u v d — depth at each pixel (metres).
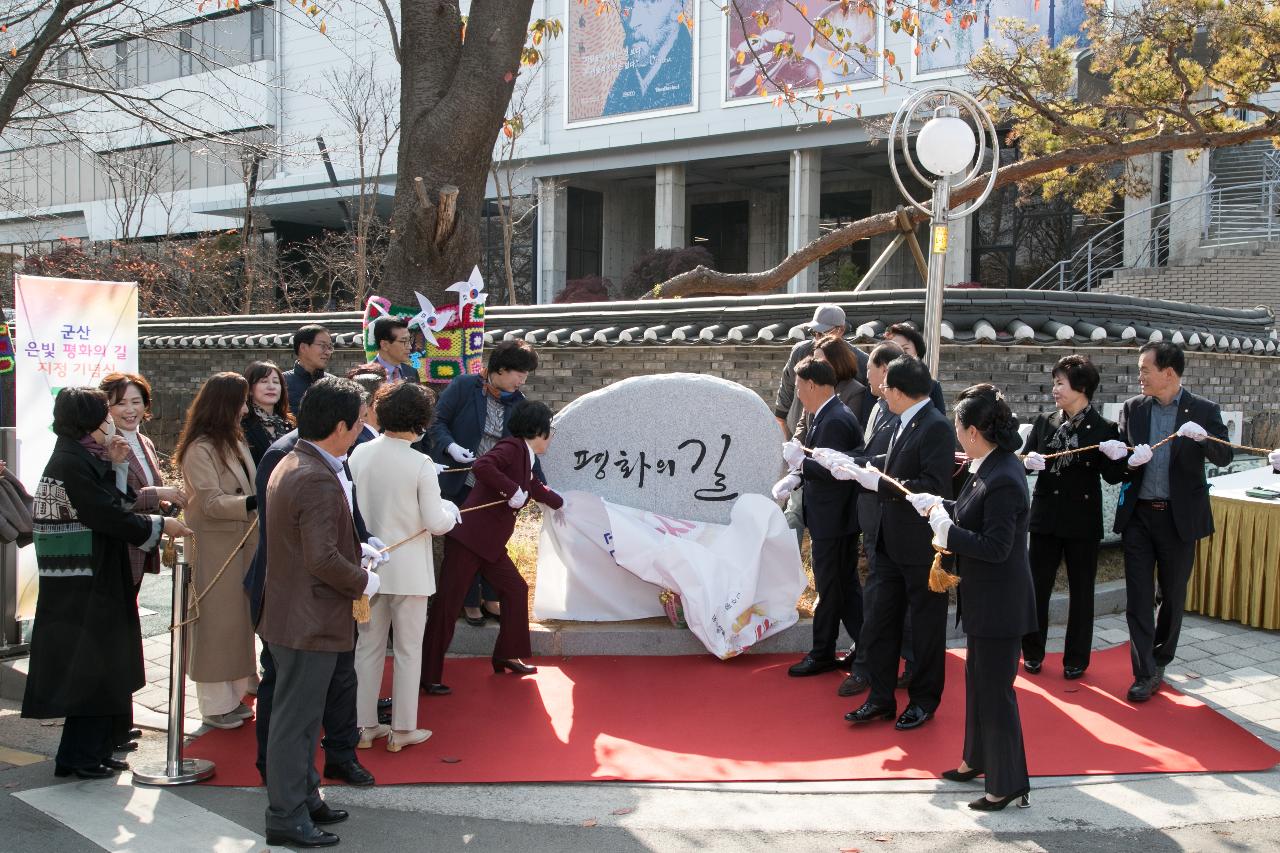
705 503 6.38
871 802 4.20
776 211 27.91
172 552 4.38
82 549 4.38
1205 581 6.96
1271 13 9.94
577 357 10.74
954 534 4.02
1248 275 15.75
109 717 4.48
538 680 5.58
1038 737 4.82
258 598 4.15
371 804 4.18
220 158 13.72
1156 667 5.52
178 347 14.84
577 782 4.37
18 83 8.58
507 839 3.87
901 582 4.96
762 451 6.35
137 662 4.54
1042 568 5.64
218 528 4.86
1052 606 6.63
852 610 5.68
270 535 3.80
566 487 6.29
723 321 9.78
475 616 6.12
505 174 26.81
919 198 24.73
